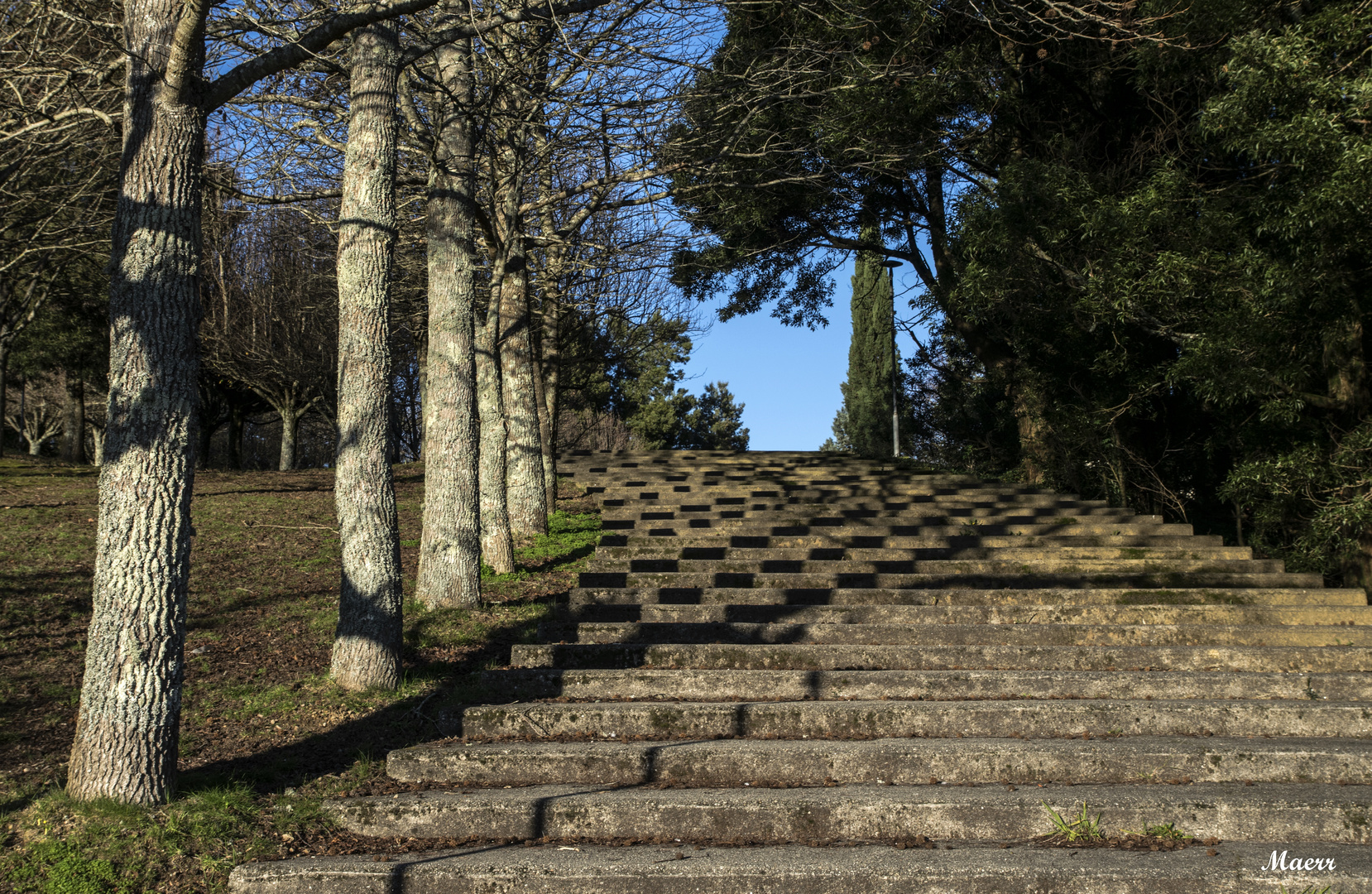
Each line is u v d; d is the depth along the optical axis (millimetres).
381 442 6727
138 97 4707
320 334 24453
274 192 11484
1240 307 8852
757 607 7344
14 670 6641
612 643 6852
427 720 5902
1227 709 5348
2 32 9508
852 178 15312
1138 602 7582
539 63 10570
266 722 5863
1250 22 9406
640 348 19312
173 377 4645
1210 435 13914
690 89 10766
